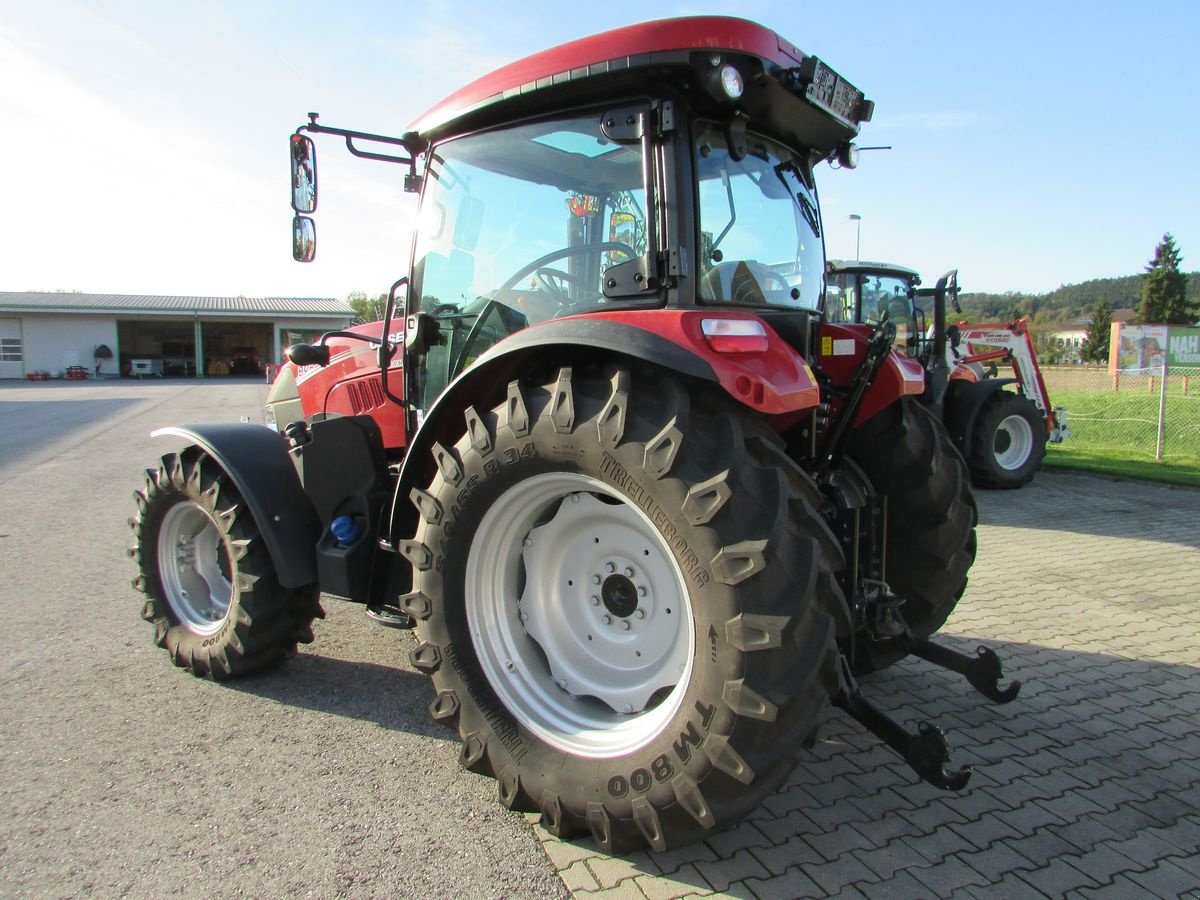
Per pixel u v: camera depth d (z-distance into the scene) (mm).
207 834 2385
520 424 2338
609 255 2641
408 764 2820
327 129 3143
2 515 7297
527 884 2168
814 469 2896
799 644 2039
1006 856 2320
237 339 41188
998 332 10477
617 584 2445
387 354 3441
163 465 3613
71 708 3262
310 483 3334
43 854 2281
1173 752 2959
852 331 3031
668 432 2084
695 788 2055
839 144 3100
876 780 2748
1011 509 7781
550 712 2480
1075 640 4133
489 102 2650
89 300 40656
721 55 2248
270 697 3379
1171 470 9977
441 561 2535
